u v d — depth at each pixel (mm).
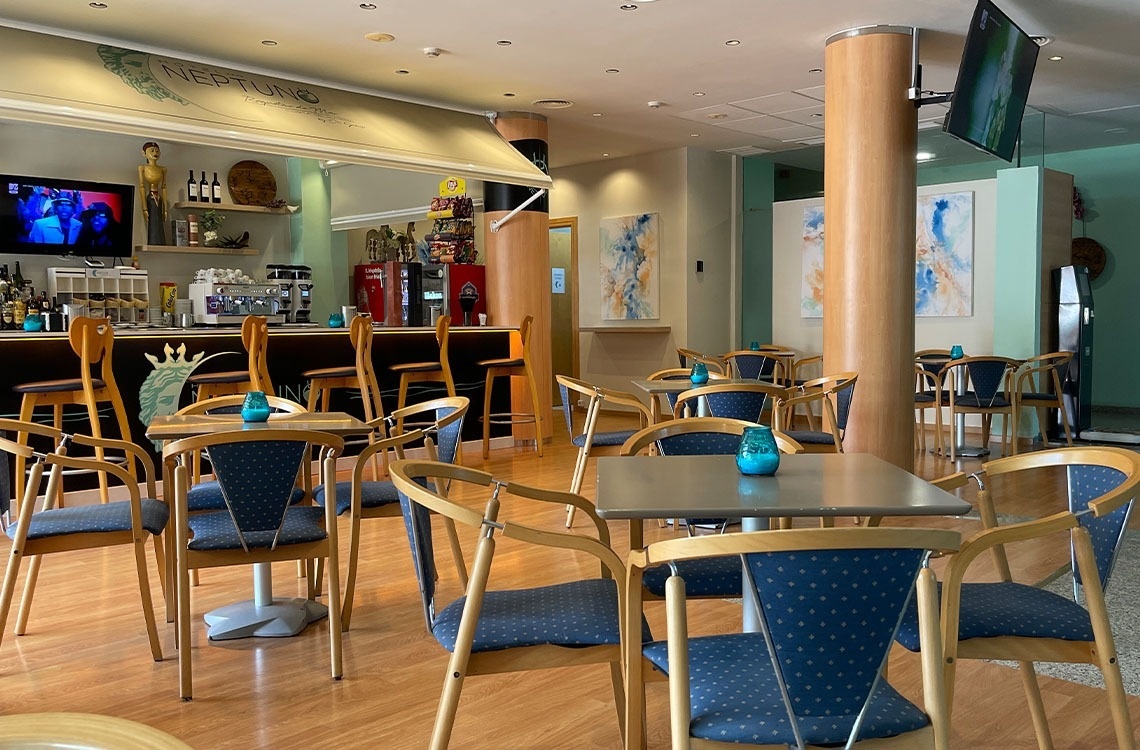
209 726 2973
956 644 2174
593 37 6719
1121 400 10984
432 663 3498
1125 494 2264
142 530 3541
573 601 2510
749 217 11578
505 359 8672
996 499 6375
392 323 9078
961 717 2957
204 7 5953
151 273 9672
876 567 1673
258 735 2904
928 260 9914
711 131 10023
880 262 6590
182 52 6910
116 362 6441
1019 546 5066
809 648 1698
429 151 7762
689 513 2141
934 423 10148
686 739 1775
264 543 3295
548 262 9234
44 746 856
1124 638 3625
